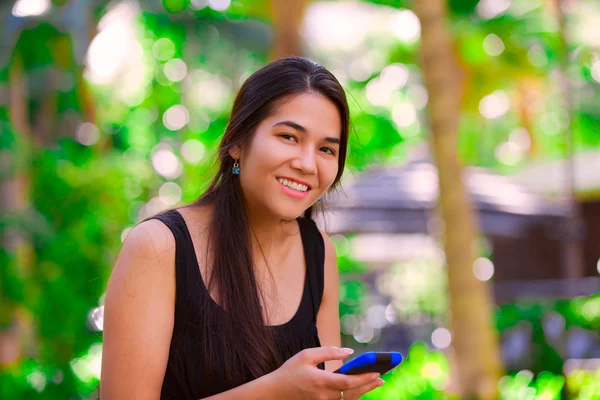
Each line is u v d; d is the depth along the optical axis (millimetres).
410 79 13055
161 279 1947
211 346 1955
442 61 5984
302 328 2133
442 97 5988
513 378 6223
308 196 2033
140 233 1967
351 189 10211
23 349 7301
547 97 13328
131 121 13547
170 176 11820
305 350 1860
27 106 10250
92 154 9891
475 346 5766
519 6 10477
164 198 11148
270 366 1987
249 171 2031
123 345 1906
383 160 13539
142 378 1900
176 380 1959
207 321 1962
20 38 8891
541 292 11117
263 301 2072
